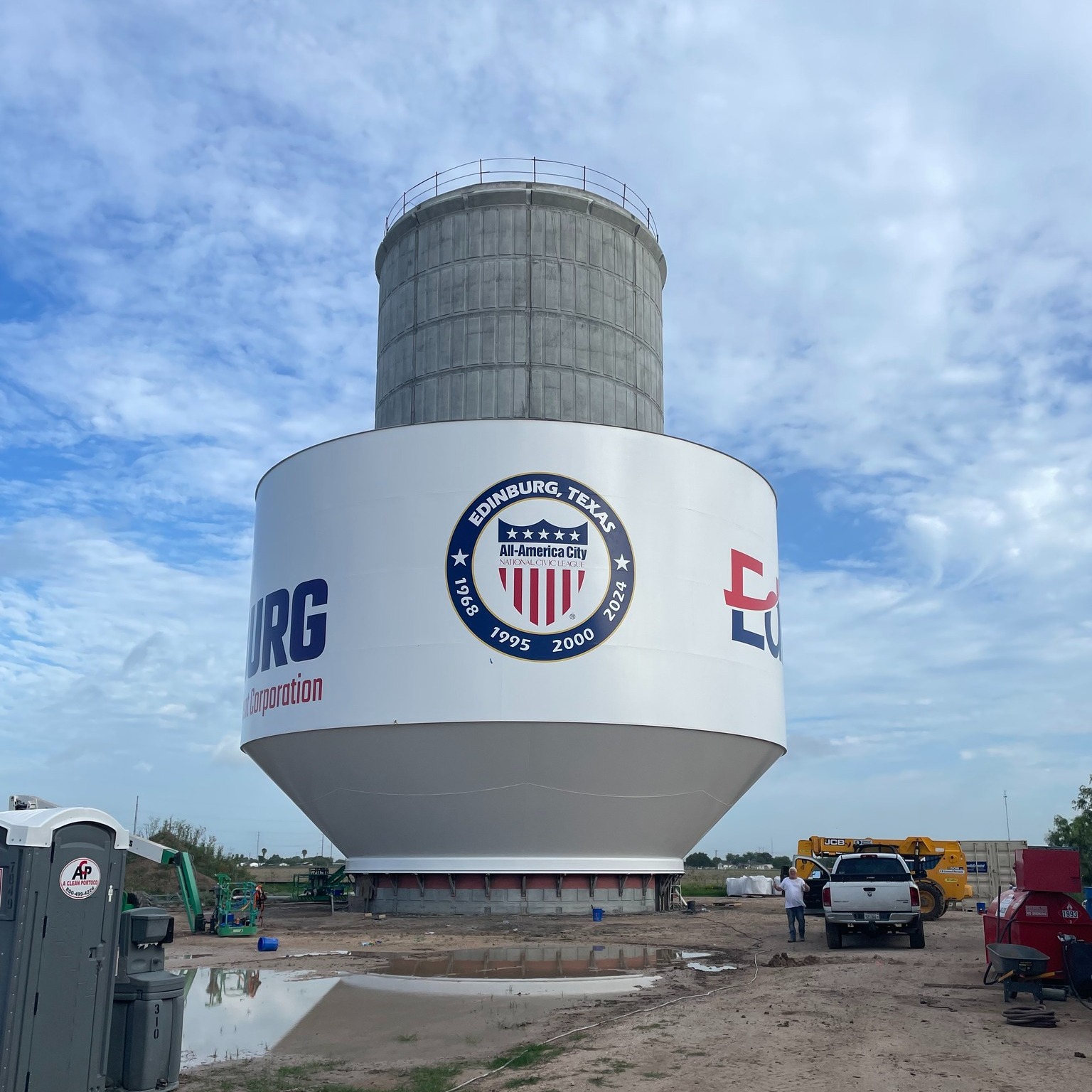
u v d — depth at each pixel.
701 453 35.25
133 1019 11.16
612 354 42.16
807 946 26.31
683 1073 11.91
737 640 34.94
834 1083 11.41
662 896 35.69
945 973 20.55
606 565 32.78
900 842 39.94
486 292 41.50
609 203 43.06
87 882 10.45
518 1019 15.62
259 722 35.59
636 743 32.34
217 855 58.16
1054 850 18.58
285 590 35.34
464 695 31.67
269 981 19.59
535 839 33.47
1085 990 17.55
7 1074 9.62
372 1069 12.45
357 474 34.25
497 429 33.28
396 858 34.47
